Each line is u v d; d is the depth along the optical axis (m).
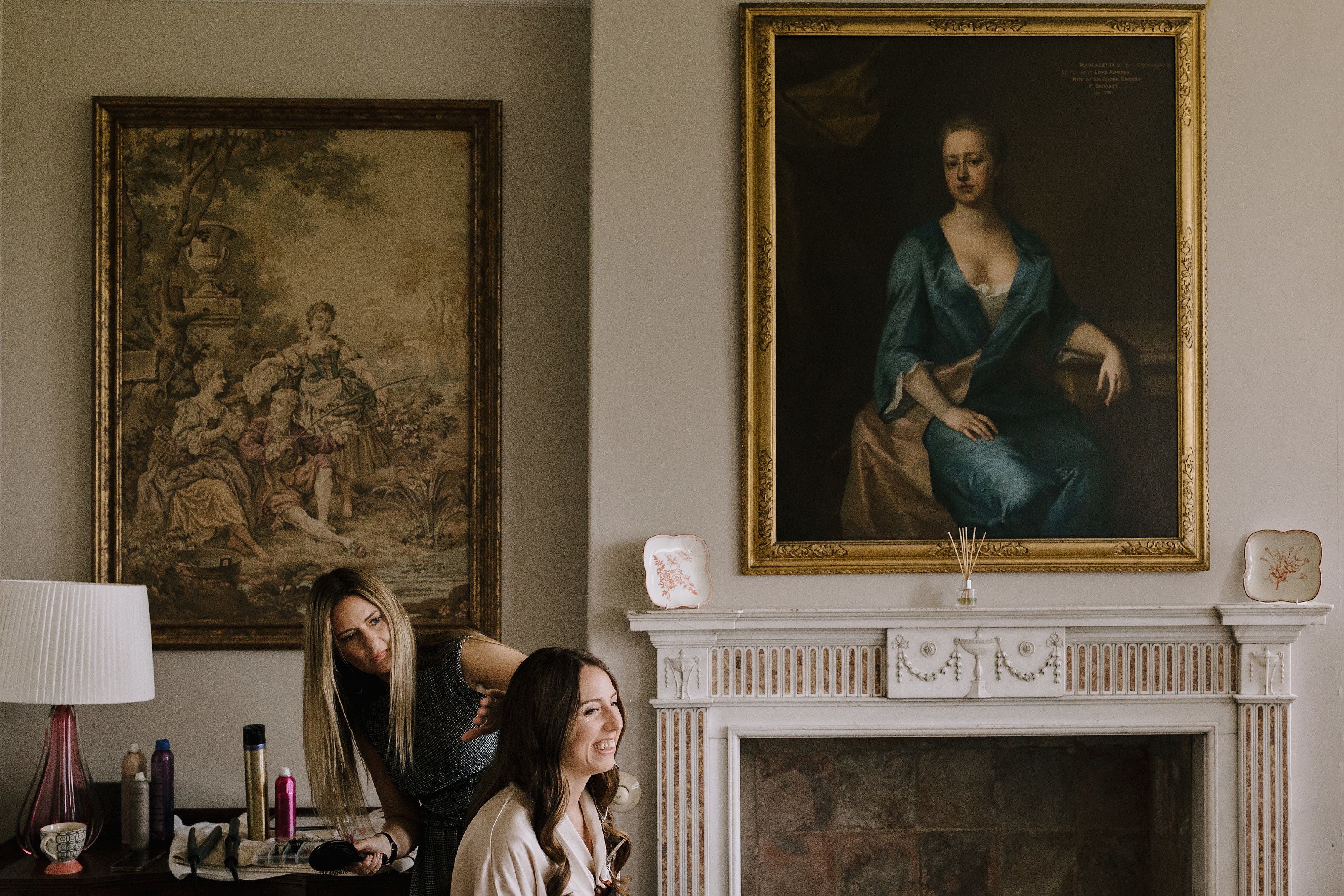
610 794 1.94
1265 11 3.04
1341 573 2.98
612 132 3.01
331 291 3.14
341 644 2.19
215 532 3.10
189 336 3.12
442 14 3.18
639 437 2.98
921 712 2.92
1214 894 2.92
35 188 3.13
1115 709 2.93
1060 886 3.16
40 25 3.14
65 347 3.12
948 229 3.02
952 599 2.96
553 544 3.14
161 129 3.12
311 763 2.18
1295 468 3.00
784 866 3.16
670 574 2.93
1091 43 3.04
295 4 3.16
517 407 3.15
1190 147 3.02
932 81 3.04
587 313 3.17
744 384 2.96
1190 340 3.00
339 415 3.13
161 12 3.14
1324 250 3.02
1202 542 2.97
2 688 2.54
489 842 1.67
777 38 3.03
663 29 3.03
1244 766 2.92
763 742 3.15
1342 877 2.92
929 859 3.16
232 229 3.13
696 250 3.00
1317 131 3.04
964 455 2.99
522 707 1.75
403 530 3.13
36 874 2.55
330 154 3.14
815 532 2.98
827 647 2.93
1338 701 2.95
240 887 2.51
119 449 3.09
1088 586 2.97
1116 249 3.02
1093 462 2.99
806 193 3.02
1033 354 3.00
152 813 2.77
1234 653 2.95
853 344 3.01
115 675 2.61
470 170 3.15
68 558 3.10
